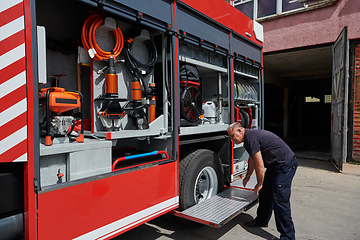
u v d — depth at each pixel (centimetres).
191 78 314
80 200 174
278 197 267
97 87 225
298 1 725
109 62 223
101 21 216
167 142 266
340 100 598
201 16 305
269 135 273
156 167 237
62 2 249
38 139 154
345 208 373
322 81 1404
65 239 165
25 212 153
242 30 409
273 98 1376
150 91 264
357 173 577
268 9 790
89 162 189
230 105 371
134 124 252
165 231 302
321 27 704
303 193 440
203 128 317
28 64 150
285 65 998
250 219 339
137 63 251
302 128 1580
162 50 266
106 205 191
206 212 270
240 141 282
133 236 289
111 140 213
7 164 157
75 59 258
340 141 590
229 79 373
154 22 237
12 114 147
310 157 769
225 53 361
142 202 222
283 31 770
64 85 248
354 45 662
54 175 174
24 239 157
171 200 256
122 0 204
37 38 156
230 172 369
